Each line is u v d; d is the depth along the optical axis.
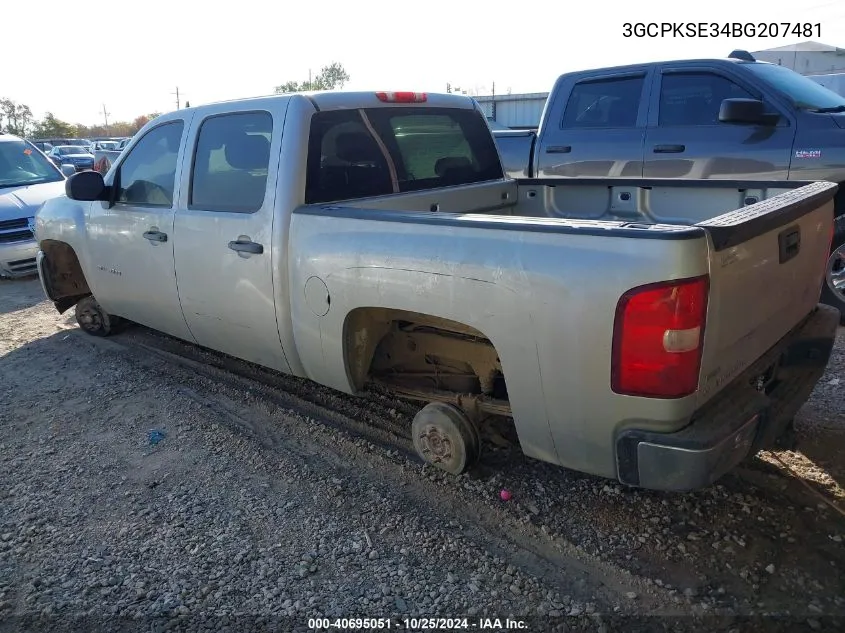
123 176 4.85
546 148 7.18
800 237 3.09
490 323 2.83
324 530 3.15
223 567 2.92
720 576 2.75
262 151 3.82
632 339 2.45
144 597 2.76
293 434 4.07
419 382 3.74
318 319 3.55
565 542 2.99
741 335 2.73
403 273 3.09
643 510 3.18
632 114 6.62
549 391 2.73
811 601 2.60
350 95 3.98
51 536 3.18
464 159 4.65
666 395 2.45
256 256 3.80
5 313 7.16
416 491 3.43
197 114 4.26
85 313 5.94
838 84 14.40
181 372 5.10
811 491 3.28
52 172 10.05
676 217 4.18
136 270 4.82
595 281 2.50
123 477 3.68
